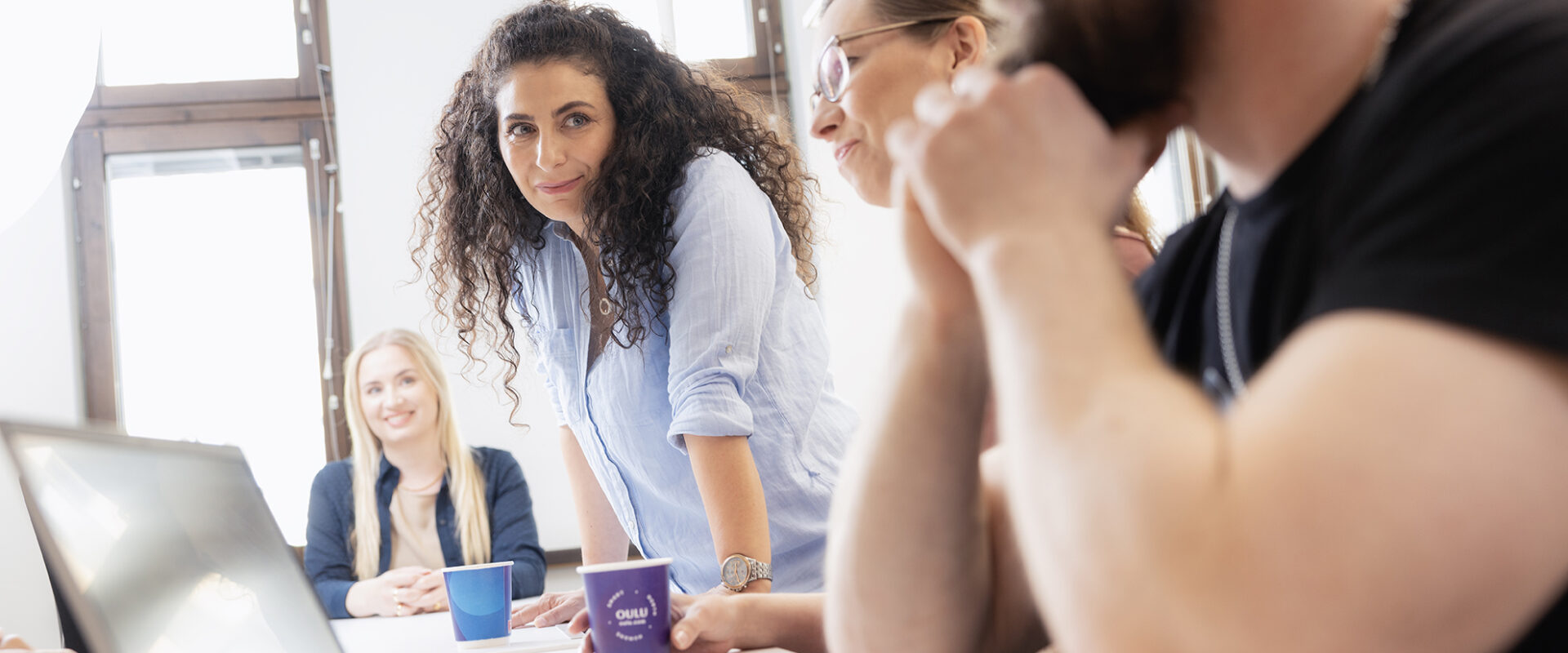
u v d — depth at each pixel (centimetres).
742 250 151
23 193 164
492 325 188
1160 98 51
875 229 455
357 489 328
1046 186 47
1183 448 39
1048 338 43
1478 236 39
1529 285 37
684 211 156
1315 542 36
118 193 459
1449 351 37
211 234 461
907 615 71
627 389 161
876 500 70
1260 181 57
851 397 447
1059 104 48
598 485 191
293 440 455
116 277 457
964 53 139
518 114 158
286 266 461
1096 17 50
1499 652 42
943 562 70
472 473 332
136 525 87
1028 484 42
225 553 99
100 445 88
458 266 185
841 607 74
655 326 159
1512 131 40
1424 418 36
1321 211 51
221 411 454
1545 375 36
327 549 322
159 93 456
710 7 480
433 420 329
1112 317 44
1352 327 39
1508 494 35
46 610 205
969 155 48
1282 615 36
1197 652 37
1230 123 54
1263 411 39
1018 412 43
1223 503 38
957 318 67
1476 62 43
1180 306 70
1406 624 35
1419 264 40
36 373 440
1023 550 45
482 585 129
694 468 144
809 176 195
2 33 150
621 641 96
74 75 160
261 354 457
